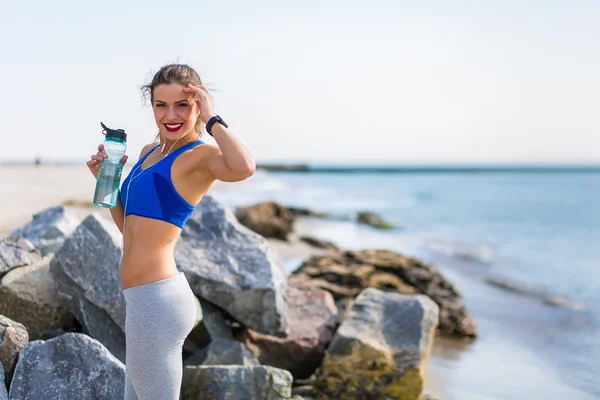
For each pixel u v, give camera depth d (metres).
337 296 9.05
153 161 2.98
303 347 5.78
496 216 33.22
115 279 4.87
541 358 7.56
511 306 10.66
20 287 4.86
